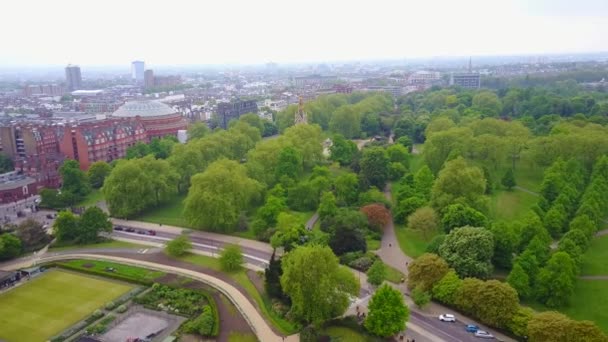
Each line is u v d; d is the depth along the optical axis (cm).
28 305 16938
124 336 14862
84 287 18338
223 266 19388
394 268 19350
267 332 15088
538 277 16462
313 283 14638
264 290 17400
